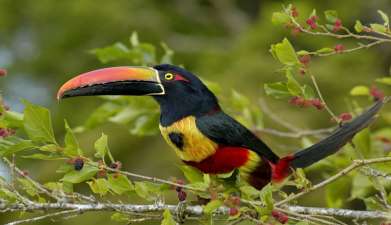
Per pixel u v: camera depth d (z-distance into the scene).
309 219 8.66
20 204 8.69
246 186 8.78
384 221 9.06
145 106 12.18
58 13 24.00
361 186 10.91
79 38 23.92
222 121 10.50
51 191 9.53
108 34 23.77
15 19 24.80
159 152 19.14
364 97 19.53
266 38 21.44
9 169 9.10
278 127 17.97
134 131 12.26
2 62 24.61
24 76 24.38
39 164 19.34
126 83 10.42
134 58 12.25
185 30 24.89
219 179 8.98
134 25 23.78
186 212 8.99
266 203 8.30
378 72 21.75
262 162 10.53
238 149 10.47
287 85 9.48
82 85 10.23
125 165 19.19
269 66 20.02
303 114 18.47
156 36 23.83
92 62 23.75
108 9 23.70
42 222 17.52
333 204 11.34
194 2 25.59
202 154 10.54
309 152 10.27
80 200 8.91
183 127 10.55
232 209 8.33
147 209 8.87
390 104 17.56
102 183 8.62
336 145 10.12
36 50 24.56
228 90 19.66
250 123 12.09
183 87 10.63
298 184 8.94
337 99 19.67
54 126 22.08
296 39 21.33
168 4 25.38
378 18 22.75
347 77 20.06
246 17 25.48
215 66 22.02
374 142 11.81
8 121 8.92
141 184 8.77
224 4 25.38
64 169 8.53
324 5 22.86
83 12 23.59
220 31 24.97
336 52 9.31
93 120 12.27
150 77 10.59
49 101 23.80
